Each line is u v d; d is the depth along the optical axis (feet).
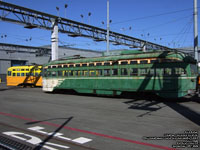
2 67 178.50
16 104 43.27
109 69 51.44
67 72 61.11
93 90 54.90
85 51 198.18
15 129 23.35
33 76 101.35
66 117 29.45
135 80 46.93
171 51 43.60
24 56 193.26
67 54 182.50
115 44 131.34
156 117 28.71
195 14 55.72
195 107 36.60
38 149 17.03
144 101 45.88
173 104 40.55
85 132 21.80
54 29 88.17
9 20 73.72
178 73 41.86
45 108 37.68
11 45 146.82
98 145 17.84
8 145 17.97
